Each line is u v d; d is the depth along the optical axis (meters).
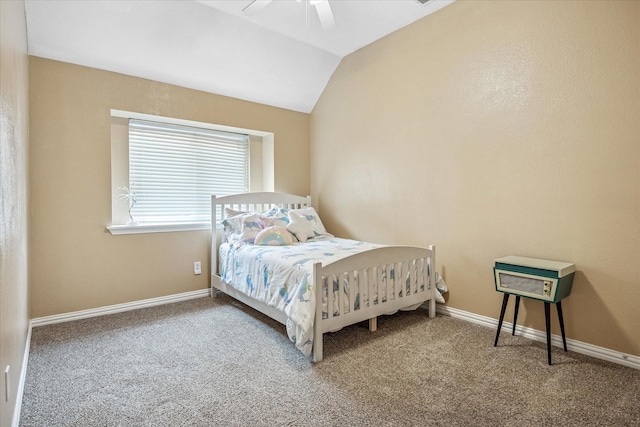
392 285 2.70
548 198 2.38
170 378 1.99
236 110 3.87
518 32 2.49
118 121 3.34
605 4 2.10
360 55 3.71
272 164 4.20
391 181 3.45
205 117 3.64
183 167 3.79
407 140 3.28
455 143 2.91
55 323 2.84
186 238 3.59
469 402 1.74
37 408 1.70
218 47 3.23
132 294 3.24
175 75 3.34
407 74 3.25
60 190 2.85
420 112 3.16
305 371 2.06
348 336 2.58
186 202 3.81
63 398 1.79
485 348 2.36
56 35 2.66
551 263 2.24
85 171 2.96
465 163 2.84
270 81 3.81
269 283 2.61
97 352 2.32
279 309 2.41
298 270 2.37
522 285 2.25
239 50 3.33
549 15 2.34
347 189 3.95
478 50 2.73
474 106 2.77
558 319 2.38
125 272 3.20
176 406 1.72
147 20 2.80
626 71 2.04
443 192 3.01
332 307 2.29
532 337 2.51
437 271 3.09
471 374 2.01
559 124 2.31
